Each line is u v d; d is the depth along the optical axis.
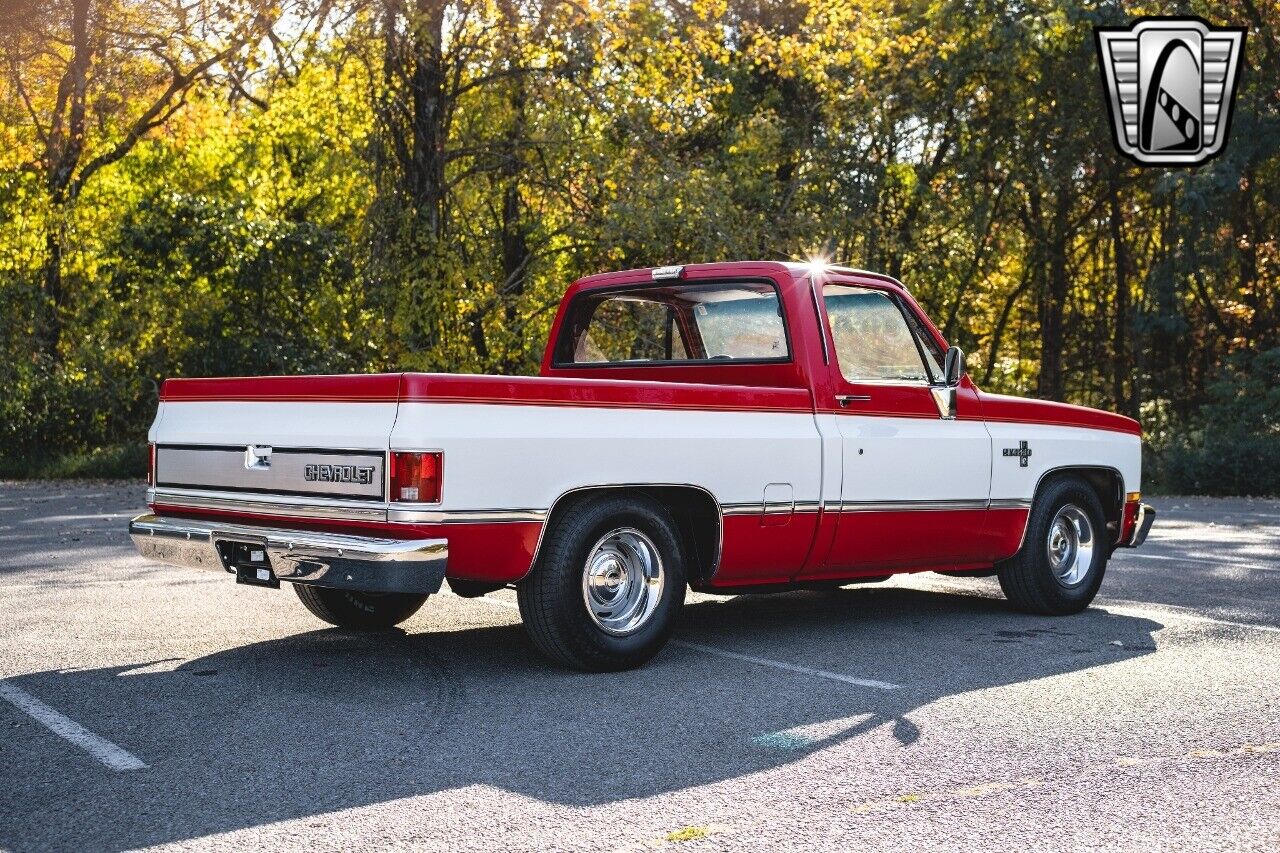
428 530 5.66
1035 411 8.33
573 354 8.37
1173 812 4.22
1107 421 8.86
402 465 5.66
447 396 5.75
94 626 7.66
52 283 30.62
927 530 7.64
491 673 6.38
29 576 9.84
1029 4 28.69
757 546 6.86
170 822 4.10
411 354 19.62
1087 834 4.00
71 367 27.28
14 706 5.64
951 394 7.78
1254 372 27.30
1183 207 26.42
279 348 25.73
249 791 4.43
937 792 4.44
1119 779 4.60
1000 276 37.97
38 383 26.55
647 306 7.96
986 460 7.93
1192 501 21.64
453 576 5.88
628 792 4.43
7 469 25.78
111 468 25.56
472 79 19.89
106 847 3.87
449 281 19.30
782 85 30.53
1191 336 34.06
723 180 21.50
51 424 26.83
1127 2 27.98
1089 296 38.66
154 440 6.92
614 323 8.20
